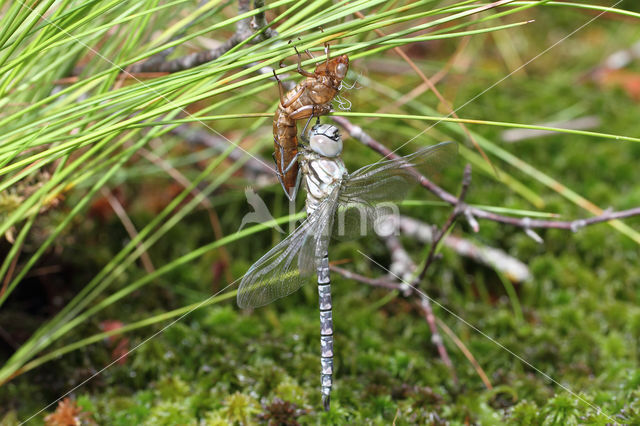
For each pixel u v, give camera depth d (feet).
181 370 2.07
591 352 2.11
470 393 2.04
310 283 2.19
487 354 2.11
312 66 1.93
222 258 2.24
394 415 2.01
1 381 2.00
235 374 2.05
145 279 2.05
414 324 2.16
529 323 2.17
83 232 2.24
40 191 1.90
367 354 2.09
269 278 1.88
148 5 1.89
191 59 1.96
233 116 1.84
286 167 1.89
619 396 2.02
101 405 2.02
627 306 2.19
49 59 1.93
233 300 2.18
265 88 1.90
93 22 1.94
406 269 2.19
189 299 2.19
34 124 1.82
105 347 2.09
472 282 2.24
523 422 1.99
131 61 1.82
